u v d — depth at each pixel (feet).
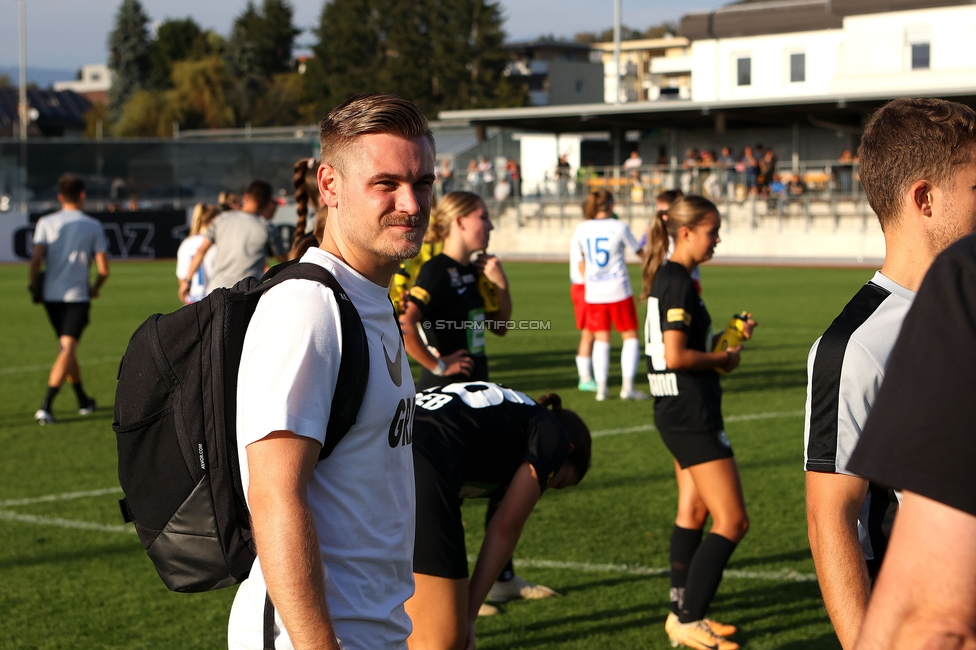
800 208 100.17
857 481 6.64
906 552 4.04
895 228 6.79
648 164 132.46
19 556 16.58
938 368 4.05
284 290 6.01
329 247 6.64
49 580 15.46
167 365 6.23
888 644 4.08
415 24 244.83
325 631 5.60
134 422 6.31
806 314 52.03
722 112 109.91
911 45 122.52
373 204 6.24
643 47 310.86
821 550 6.62
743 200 102.73
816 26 135.54
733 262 95.81
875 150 6.81
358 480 6.21
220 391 6.15
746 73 142.20
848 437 6.57
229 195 31.60
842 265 89.92
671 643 13.05
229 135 175.32
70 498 20.16
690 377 12.87
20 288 72.49
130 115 244.01
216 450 6.16
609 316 30.48
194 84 246.88
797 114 110.22
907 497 4.11
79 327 28.35
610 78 297.74
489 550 9.80
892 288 6.76
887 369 4.31
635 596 14.73
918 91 96.17
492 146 140.15
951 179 6.47
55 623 13.73
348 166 6.29
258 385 5.78
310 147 105.60
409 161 6.24
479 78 247.50
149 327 6.34
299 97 270.46
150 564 16.26
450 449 9.82
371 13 252.83
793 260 97.14
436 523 9.53
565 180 113.19
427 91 245.65
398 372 6.60
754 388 32.27
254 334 5.95
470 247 15.57
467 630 9.73
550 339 45.16
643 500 19.63
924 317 4.18
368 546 6.31
